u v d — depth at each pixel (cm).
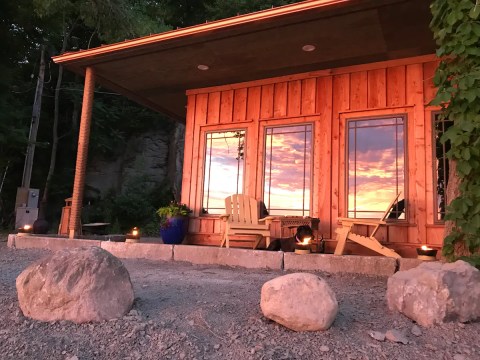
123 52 622
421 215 565
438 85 347
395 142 598
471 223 309
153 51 614
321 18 501
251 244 665
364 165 614
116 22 1234
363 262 452
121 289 268
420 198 569
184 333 237
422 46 566
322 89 657
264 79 707
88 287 257
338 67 648
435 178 564
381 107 609
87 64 672
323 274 456
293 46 581
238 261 509
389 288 285
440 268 271
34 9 1162
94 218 1446
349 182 621
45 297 256
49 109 1819
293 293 247
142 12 1509
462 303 252
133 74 710
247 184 691
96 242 607
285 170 668
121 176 1655
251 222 636
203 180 730
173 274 444
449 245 329
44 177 1689
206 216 708
